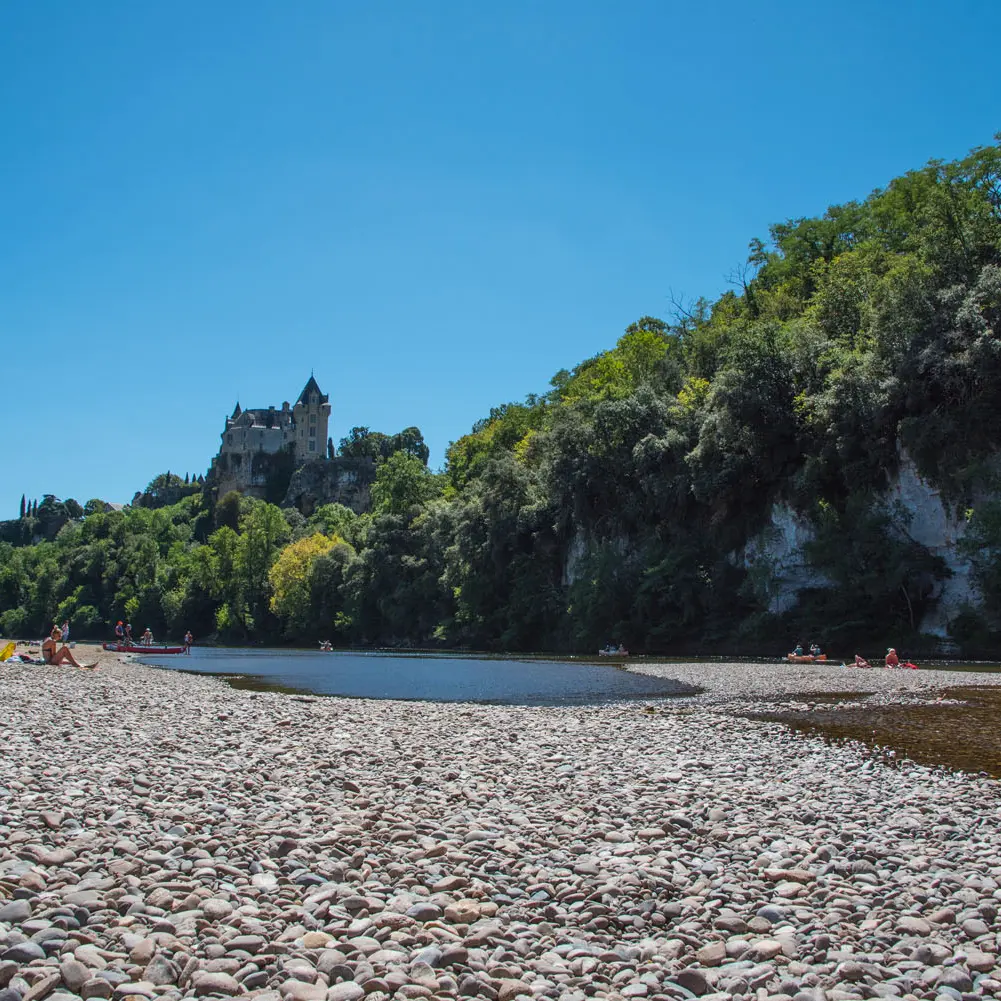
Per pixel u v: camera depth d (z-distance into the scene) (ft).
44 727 58.44
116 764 44.42
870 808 38.99
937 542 174.60
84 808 34.27
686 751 54.49
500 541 289.74
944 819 36.96
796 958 22.50
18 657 137.49
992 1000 20.11
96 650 253.24
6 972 19.29
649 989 20.40
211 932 22.31
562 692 107.14
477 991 19.76
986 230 188.55
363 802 38.06
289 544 517.14
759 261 311.88
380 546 370.12
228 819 33.91
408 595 350.64
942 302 177.17
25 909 22.71
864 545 181.16
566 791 41.78
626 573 238.27
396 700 94.89
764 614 199.31
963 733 62.44
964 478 165.99
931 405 176.65
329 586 404.77
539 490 290.56
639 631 230.07
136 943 21.22
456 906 24.81
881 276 227.20
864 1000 20.10
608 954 22.25
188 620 516.73
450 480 453.17
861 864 30.04
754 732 63.41
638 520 247.91
